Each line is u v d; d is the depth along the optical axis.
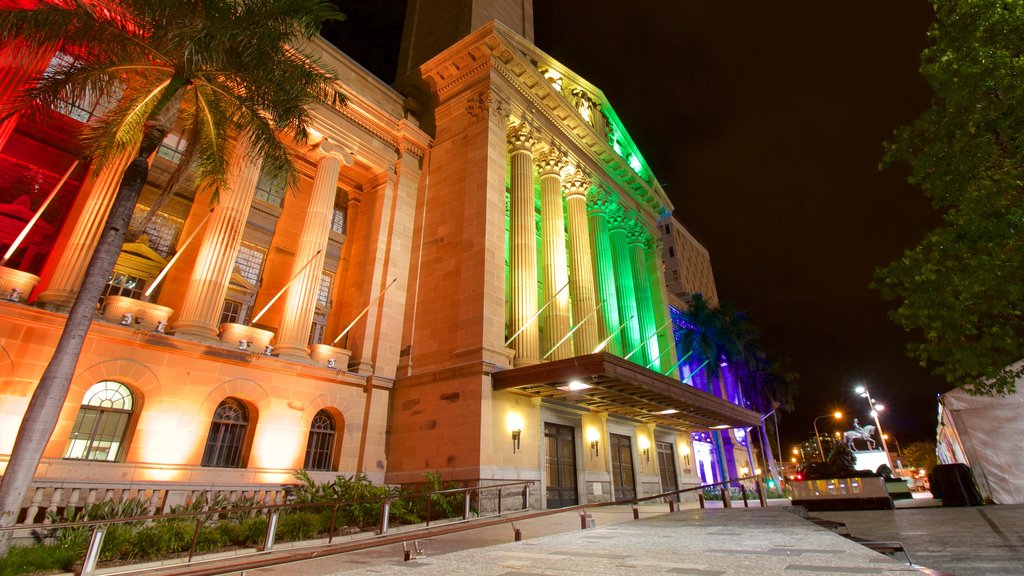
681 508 20.95
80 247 15.47
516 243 24.70
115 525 10.06
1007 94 12.52
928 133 14.41
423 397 20.73
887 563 5.65
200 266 18.31
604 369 17.59
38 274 16.95
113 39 12.39
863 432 53.56
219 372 17.48
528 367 19.08
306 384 19.67
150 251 19.22
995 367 13.80
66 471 13.52
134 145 13.88
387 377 21.89
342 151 23.67
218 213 19.20
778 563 6.05
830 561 5.98
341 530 12.92
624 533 10.68
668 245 77.88
